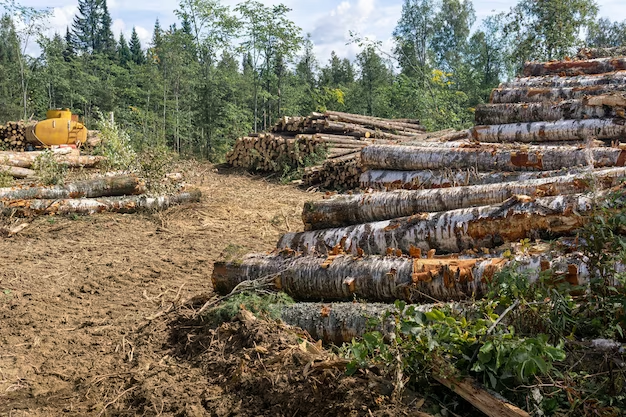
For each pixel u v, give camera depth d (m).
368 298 4.90
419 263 4.69
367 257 5.04
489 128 10.01
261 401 3.91
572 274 4.00
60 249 8.84
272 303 5.08
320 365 3.86
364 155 8.95
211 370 4.52
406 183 8.19
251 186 15.53
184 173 16.38
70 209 10.62
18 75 33.50
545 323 3.63
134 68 34.72
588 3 20.05
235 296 5.30
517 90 10.87
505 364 3.29
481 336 3.41
